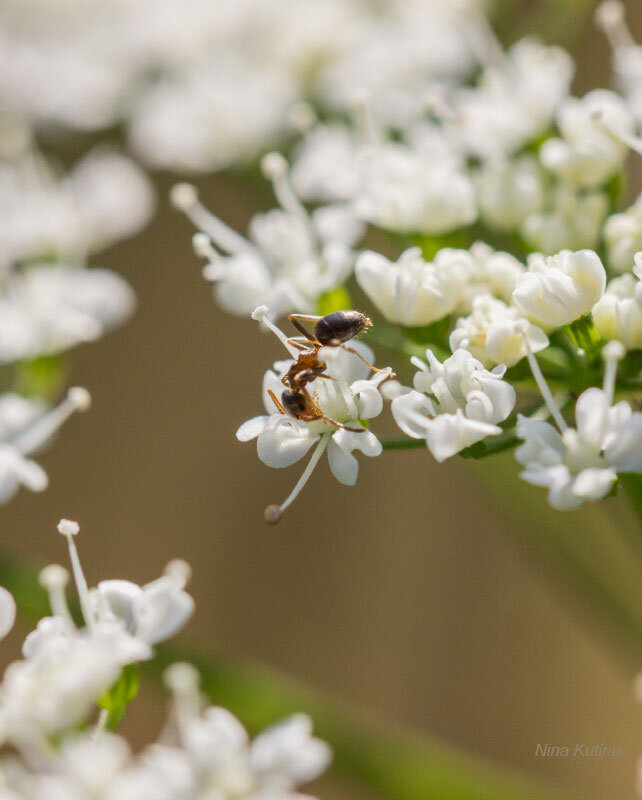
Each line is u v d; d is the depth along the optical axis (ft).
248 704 0.31
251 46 0.36
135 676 0.27
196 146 0.35
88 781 0.26
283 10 0.36
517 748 0.44
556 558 0.34
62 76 0.37
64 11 0.38
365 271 0.29
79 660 0.27
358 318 0.28
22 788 0.26
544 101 0.31
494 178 0.30
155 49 0.37
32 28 0.38
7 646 0.42
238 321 0.48
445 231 0.30
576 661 0.44
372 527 0.47
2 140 0.35
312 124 0.36
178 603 0.28
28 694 0.27
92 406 0.48
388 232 0.31
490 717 0.44
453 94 0.35
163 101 0.36
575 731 0.43
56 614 0.28
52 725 0.27
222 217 0.48
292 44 0.36
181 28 0.37
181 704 0.27
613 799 0.42
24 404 0.31
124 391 0.48
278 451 0.28
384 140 0.34
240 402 0.48
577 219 0.30
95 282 0.33
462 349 0.27
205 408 0.48
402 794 0.31
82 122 0.37
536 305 0.28
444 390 0.27
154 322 0.49
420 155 0.31
